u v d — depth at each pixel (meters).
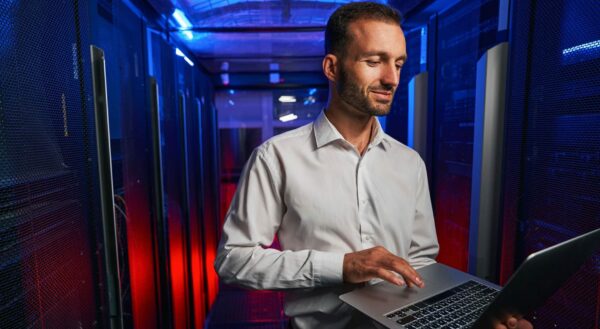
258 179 0.99
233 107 5.04
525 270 0.54
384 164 1.04
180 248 2.87
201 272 3.73
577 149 1.10
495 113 1.47
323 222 0.96
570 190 1.13
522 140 1.36
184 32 2.90
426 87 2.25
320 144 0.98
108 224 1.34
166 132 2.51
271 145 1.01
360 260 0.82
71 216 1.12
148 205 2.16
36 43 0.96
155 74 2.32
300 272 0.85
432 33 2.18
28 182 0.91
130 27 1.91
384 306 0.81
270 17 2.66
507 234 1.47
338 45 0.88
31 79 0.93
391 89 0.88
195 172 3.63
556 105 1.19
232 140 5.13
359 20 0.84
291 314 1.04
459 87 1.94
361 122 0.99
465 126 1.90
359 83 0.86
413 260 1.10
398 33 0.85
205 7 2.41
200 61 4.09
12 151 0.85
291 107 5.06
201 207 3.78
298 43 3.35
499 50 1.44
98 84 1.30
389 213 1.01
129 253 1.84
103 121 1.31
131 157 1.90
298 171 0.98
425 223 1.13
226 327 3.79
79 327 1.16
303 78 4.83
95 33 1.41
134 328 1.90
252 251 0.92
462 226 1.97
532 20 1.30
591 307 1.08
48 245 1.00
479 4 1.72
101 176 1.32
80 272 1.17
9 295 0.84
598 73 1.02
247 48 3.51
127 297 1.80
